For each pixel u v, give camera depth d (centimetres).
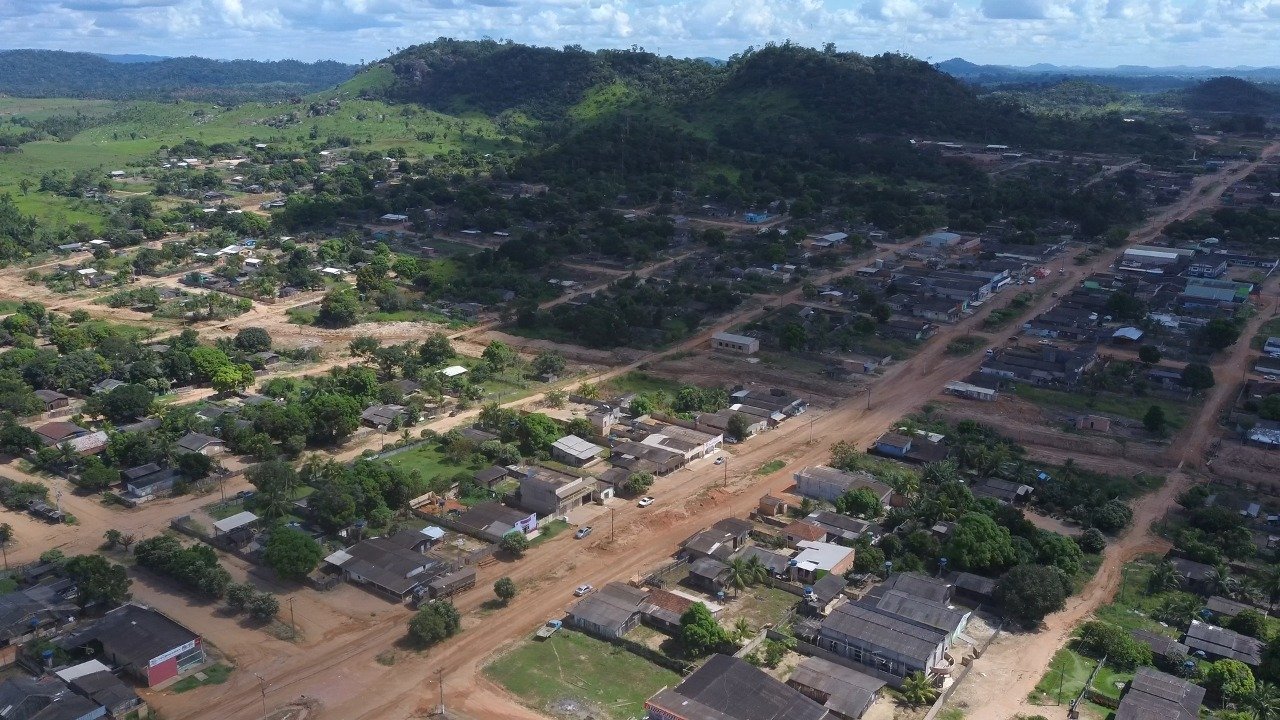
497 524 14100
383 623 11962
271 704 10381
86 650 11006
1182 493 15475
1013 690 10606
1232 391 19912
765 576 12812
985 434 17512
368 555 13100
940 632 11175
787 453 17162
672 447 16938
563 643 11569
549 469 16288
